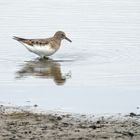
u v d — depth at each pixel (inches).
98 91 621.3
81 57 786.8
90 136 450.6
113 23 932.0
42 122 497.0
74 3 1050.1
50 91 623.8
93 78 674.2
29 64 754.2
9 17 963.3
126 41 846.5
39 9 1011.9
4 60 774.5
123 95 606.9
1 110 546.3
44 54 808.3
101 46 831.1
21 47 839.7
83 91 622.8
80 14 981.8
